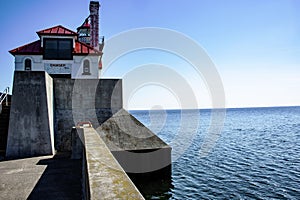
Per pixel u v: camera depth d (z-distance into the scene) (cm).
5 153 1013
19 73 1062
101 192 257
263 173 1583
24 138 1030
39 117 1058
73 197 567
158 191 1220
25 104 1053
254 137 3478
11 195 576
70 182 670
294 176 1508
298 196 1183
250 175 1537
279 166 1764
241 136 3612
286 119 7700
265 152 2316
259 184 1360
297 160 1953
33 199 554
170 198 1148
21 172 764
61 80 1310
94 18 2261
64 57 1852
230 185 1341
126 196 246
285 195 1198
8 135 1014
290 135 3622
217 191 1247
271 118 8562
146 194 1189
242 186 1327
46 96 1079
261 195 1198
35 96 1066
